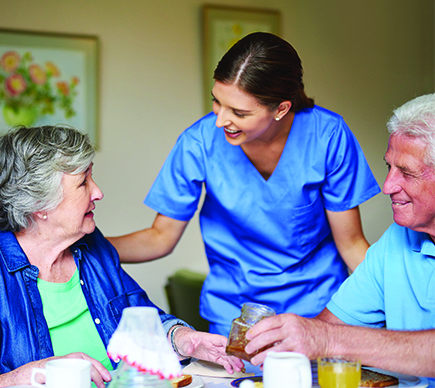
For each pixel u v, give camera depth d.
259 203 1.74
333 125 1.69
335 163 1.70
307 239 1.78
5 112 3.17
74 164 1.29
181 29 3.45
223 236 1.83
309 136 1.69
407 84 3.80
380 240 1.43
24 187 1.27
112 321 1.43
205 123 1.79
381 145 3.77
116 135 3.36
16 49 3.18
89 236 1.54
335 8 3.67
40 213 1.30
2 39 3.15
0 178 1.28
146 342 0.87
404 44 3.79
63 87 3.26
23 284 1.30
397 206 1.21
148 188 3.43
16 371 1.07
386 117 3.78
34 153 1.27
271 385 0.88
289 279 1.79
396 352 1.05
